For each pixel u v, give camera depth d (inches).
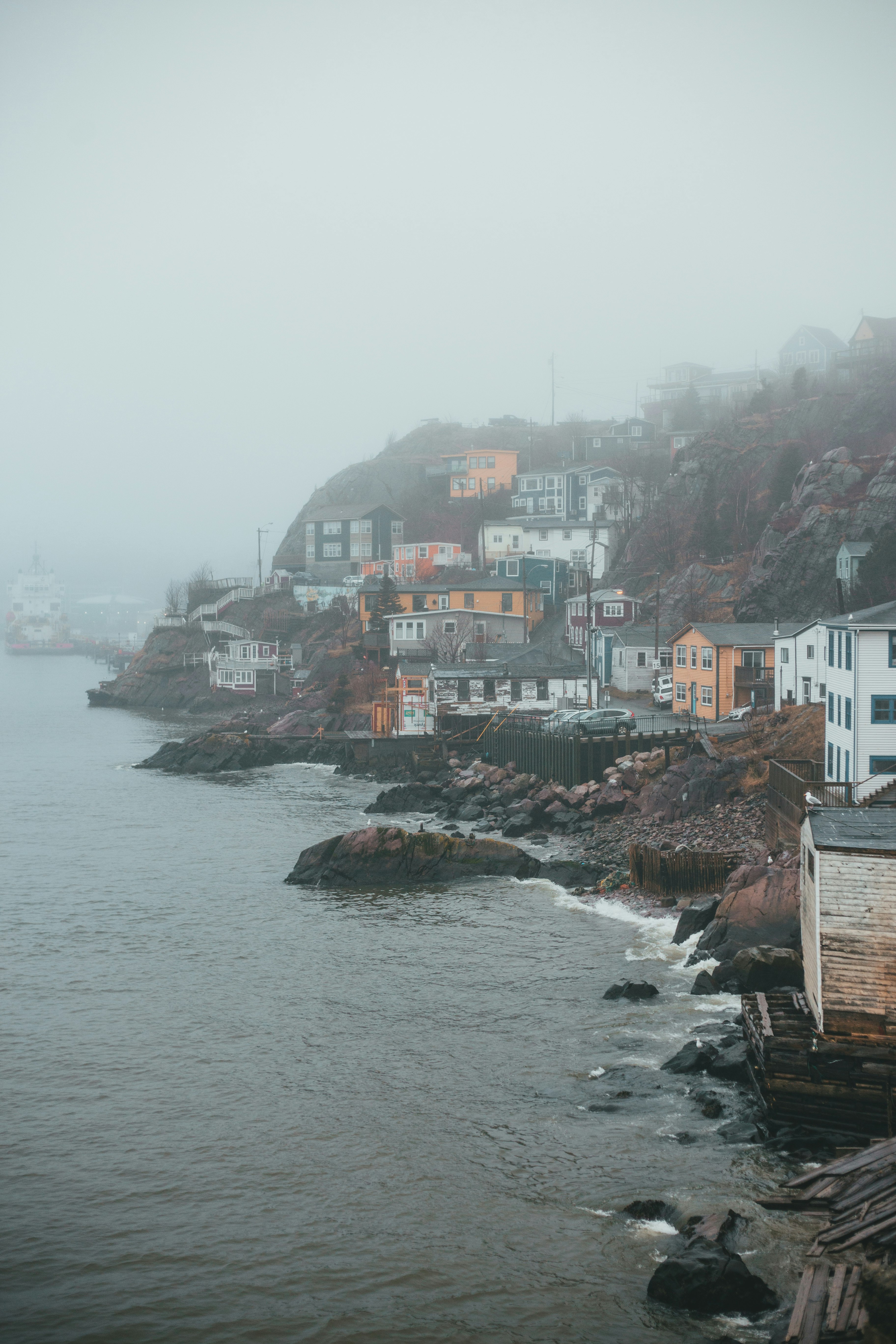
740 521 5004.9
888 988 1058.1
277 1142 1090.1
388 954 1690.5
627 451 7317.9
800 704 2815.0
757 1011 1194.6
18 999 1505.9
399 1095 1187.9
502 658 4328.3
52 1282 870.4
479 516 7263.8
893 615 1910.7
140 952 1721.2
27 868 2345.0
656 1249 892.6
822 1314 748.6
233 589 7386.8
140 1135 1107.9
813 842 1139.9
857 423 5191.9
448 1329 807.1
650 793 2503.7
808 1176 939.3
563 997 1472.7
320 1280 868.0
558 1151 1053.8
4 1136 1108.5
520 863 2191.2
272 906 2003.0
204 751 4074.8
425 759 3560.5
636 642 4052.7
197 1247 917.2
